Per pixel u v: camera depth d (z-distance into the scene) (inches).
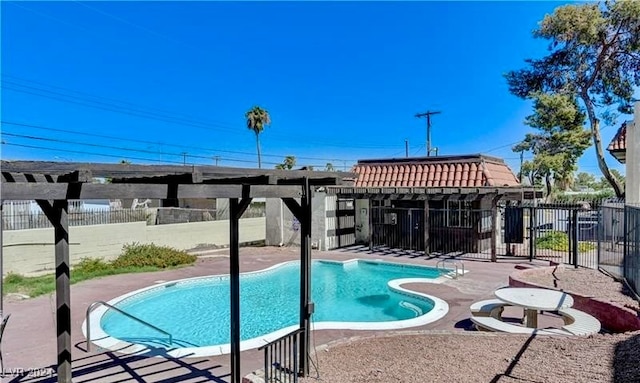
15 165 153.4
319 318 406.0
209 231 788.0
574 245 518.0
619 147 637.3
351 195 745.0
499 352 231.5
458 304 386.0
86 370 240.2
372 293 506.6
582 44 818.8
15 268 511.8
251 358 258.8
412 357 232.5
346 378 207.2
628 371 185.0
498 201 666.8
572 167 1337.4
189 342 327.0
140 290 455.8
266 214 834.2
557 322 326.0
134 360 256.2
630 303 309.4
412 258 656.4
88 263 562.3
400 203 768.3
